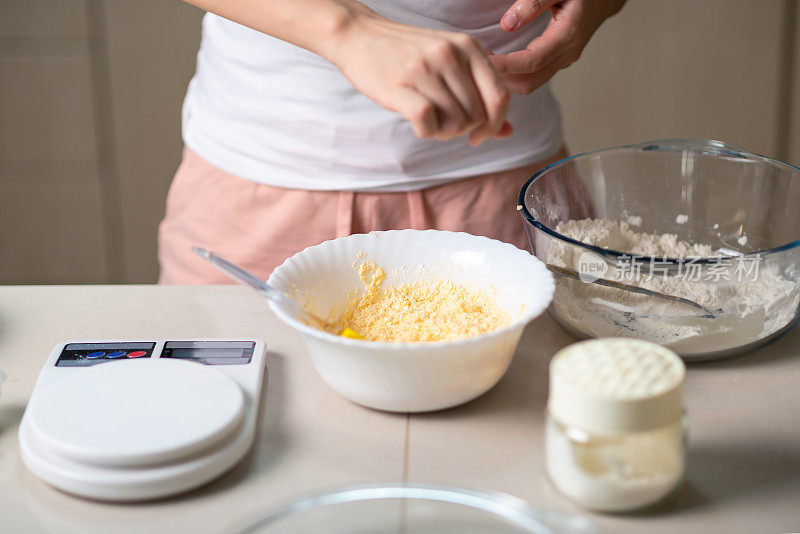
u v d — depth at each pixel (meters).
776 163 0.80
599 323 0.72
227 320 0.81
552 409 0.55
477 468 0.60
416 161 0.98
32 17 2.10
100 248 2.34
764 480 0.59
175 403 0.61
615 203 0.88
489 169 1.00
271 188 1.02
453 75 0.62
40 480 0.59
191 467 0.57
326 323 0.69
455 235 0.75
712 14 2.20
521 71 0.83
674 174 0.85
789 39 2.21
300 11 0.69
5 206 2.27
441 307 0.73
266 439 0.63
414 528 0.53
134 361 0.67
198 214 1.09
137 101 2.20
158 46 2.14
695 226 0.86
